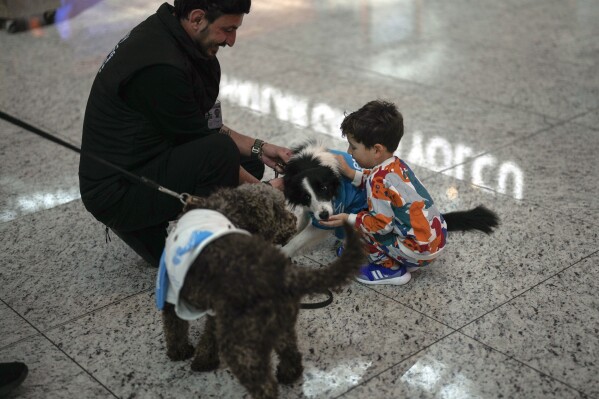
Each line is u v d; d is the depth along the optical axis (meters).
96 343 3.18
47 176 4.89
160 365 3.03
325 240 4.08
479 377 2.90
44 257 3.91
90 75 6.82
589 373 2.91
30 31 8.24
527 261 3.74
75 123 5.76
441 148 5.18
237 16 3.27
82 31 8.20
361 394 2.82
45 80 6.69
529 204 4.34
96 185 3.38
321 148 3.70
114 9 9.10
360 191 3.66
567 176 4.69
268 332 2.39
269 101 6.16
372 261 3.59
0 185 4.77
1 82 6.64
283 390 2.84
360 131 3.42
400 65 6.98
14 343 3.19
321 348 3.11
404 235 3.41
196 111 3.38
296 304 2.48
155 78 3.19
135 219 3.42
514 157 5.00
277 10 9.12
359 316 3.34
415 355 3.05
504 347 3.08
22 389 2.88
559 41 7.56
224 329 2.40
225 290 2.36
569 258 3.76
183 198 3.10
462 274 3.66
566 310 3.32
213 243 2.43
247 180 3.63
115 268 3.79
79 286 3.63
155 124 3.33
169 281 2.60
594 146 5.12
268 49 7.58
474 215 3.96
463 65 6.93
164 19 3.31
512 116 5.71
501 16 8.61
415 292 3.52
